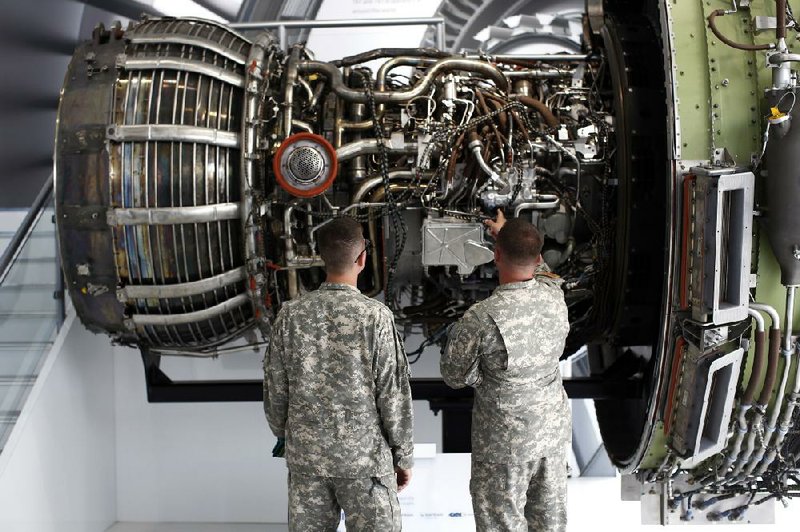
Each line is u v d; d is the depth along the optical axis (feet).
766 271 9.80
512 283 9.14
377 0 18.95
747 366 10.09
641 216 10.69
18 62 18.35
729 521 12.01
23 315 12.06
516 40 19.62
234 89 10.95
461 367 9.09
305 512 8.77
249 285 10.82
